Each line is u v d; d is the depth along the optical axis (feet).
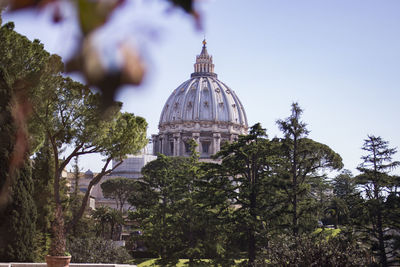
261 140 253.65
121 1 4.87
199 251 258.37
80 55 4.91
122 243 342.03
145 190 325.01
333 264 128.16
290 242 149.48
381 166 246.88
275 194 250.98
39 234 158.71
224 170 254.06
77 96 129.18
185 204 277.85
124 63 4.99
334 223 331.16
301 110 270.67
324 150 322.14
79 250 173.27
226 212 250.78
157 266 264.52
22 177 132.77
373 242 229.04
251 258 228.02
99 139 146.72
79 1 4.83
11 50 116.47
